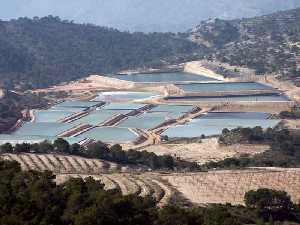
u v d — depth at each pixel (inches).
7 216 7155.5
